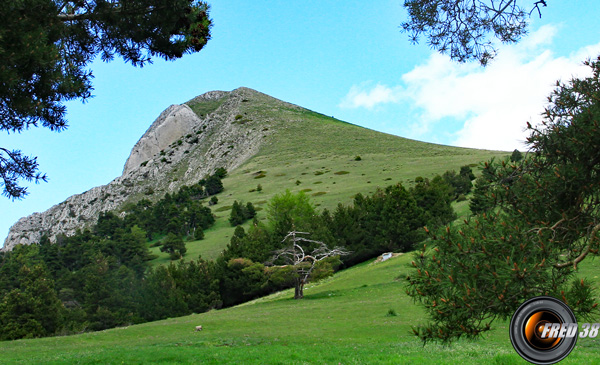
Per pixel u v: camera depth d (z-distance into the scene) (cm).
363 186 11562
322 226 7344
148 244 10994
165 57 1505
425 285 762
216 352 2067
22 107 1164
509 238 689
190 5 1427
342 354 1888
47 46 1148
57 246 10069
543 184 707
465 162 12638
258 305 4478
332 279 5844
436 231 775
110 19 1378
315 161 15962
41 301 4862
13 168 1255
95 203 19988
